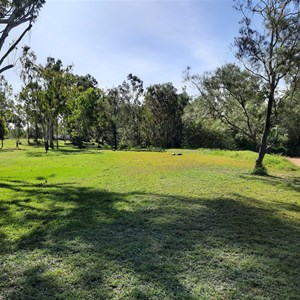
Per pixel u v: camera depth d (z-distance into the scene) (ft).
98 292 8.92
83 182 29.63
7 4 28.86
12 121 121.19
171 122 136.46
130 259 11.31
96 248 12.41
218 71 37.37
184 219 16.83
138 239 13.52
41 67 98.22
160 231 14.69
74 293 8.86
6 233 14.37
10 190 25.29
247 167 45.60
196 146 126.31
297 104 35.35
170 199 21.81
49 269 10.48
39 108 103.24
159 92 137.90
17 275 10.04
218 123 40.98
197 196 23.09
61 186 27.32
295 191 26.30
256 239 13.74
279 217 17.62
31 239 13.52
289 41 32.37
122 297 8.64
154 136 138.00
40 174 35.68
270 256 11.82
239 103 38.63
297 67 32.22
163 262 11.06
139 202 20.83
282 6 32.45
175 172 37.52
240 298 8.67
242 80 36.45
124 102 135.03
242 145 110.22
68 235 14.06
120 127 135.33
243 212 18.57
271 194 24.73
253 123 39.58
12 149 101.30
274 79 34.83
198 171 38.83
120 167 43.21
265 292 9.04
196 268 10.61
